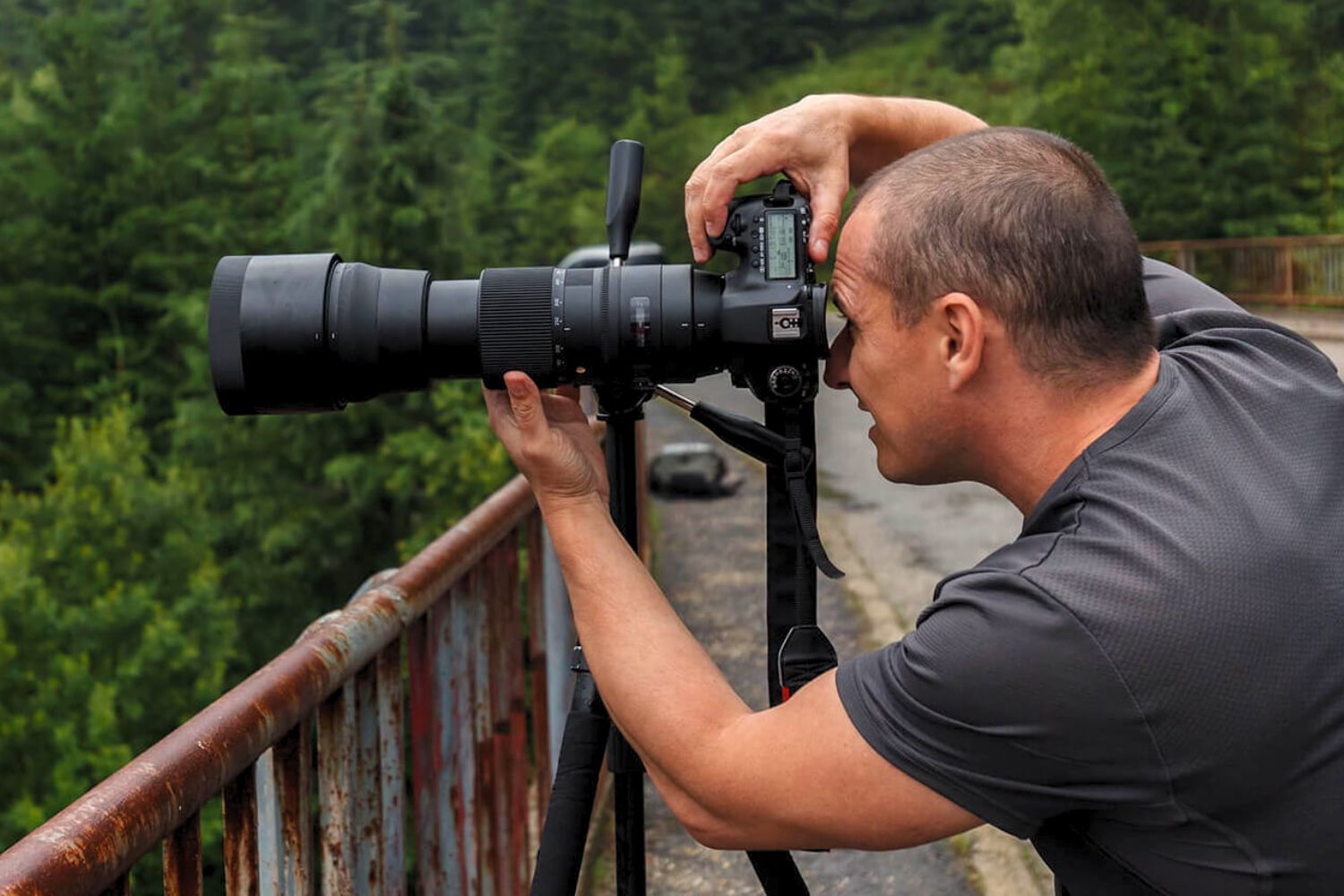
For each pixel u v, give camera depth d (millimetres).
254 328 1482
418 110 23516
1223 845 1152
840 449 12617
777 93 71438
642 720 1334
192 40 48188
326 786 1608
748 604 6121
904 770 1193
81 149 36562
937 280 1238
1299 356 1352
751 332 1444
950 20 69562
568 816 1587
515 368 1484
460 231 23672
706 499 9758
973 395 1259
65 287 35812
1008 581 1166
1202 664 1108
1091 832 1211
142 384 34625
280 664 1455
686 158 62188
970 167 1252
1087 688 1120
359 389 1529
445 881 2096
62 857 978
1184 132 26688
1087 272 1210
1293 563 1143
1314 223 25656
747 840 1312
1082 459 1217
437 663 2082
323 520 22578
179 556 22609
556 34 71938
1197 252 21641
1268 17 26922
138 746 18922
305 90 58031
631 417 1593
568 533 1430
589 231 53531
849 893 3211
